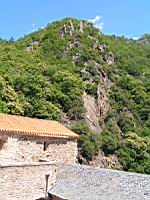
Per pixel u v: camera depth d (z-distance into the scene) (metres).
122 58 83.75
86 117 61.88
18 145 26.91
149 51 95.25
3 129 25.83
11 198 22.62
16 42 84.88
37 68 63.66
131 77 77.31
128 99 72.06
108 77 75.25
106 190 22.36
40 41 81.00
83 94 65.19
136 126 67.50
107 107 69.19
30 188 23.73
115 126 65.19
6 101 49.44
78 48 76.88
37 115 51.75
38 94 54.28
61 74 64.00
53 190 24.58
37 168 24.27
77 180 24.50
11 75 57.09
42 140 28.56
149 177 21.72
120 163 56.38
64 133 30.39
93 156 55.53
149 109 70.50
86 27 85.06
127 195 21.23
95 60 75.75
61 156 30.06
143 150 57.97
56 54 75.69
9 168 22.61
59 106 58.84
